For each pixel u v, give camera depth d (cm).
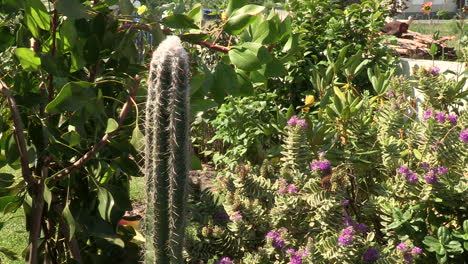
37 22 264
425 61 631
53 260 310
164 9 288
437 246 286
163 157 216
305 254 274
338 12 673
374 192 348
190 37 284
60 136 282
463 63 592
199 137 753
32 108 287
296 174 325
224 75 281
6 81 307
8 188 274
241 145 568
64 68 270
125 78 287
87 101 254
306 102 530
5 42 291
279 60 305
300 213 305
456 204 310
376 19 682
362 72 643
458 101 455
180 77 212
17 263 469
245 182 327
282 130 480
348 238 271
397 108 380
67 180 300
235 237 305
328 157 362
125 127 281
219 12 630
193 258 302
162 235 224
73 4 252
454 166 343
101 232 290
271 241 289
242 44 277
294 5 684
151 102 220
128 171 283
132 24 281
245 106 570
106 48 274
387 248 290
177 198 219
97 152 287
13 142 277
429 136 347
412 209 307
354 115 385
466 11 756
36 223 278
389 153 345
